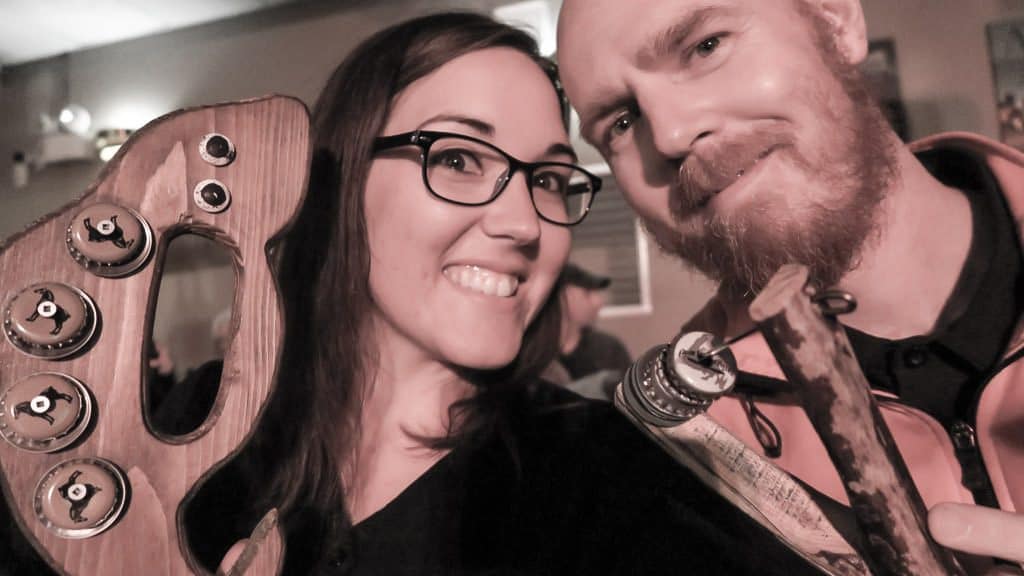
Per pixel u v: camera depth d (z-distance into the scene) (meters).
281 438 0.62
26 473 0.35
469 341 0.58
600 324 2.25
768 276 0.54
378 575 0.55
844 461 0.30
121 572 0.36
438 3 2.27
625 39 0.55
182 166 0.40
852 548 0.37
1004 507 0.49
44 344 0.36
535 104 0.62
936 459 0.52
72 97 2.73
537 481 0.61
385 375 0.63
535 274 0.65
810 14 0.57
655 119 0.55
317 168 0.65
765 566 0.55
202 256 2.53
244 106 0.43
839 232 0.52
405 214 0.59
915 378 0.55
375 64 0.63
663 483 0.60
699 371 0.31
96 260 0.37
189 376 0.74
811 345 0.28
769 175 0.53
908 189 0.56
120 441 0.37
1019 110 1.66
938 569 0.31
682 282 2.18
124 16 2.50
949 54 1.72
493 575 0.55
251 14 2.52
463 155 0.61
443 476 0.60
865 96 0.57
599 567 0.57
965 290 0.55
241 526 0.58
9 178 2.80
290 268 0.67
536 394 0.74
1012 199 0.56
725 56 0.54
